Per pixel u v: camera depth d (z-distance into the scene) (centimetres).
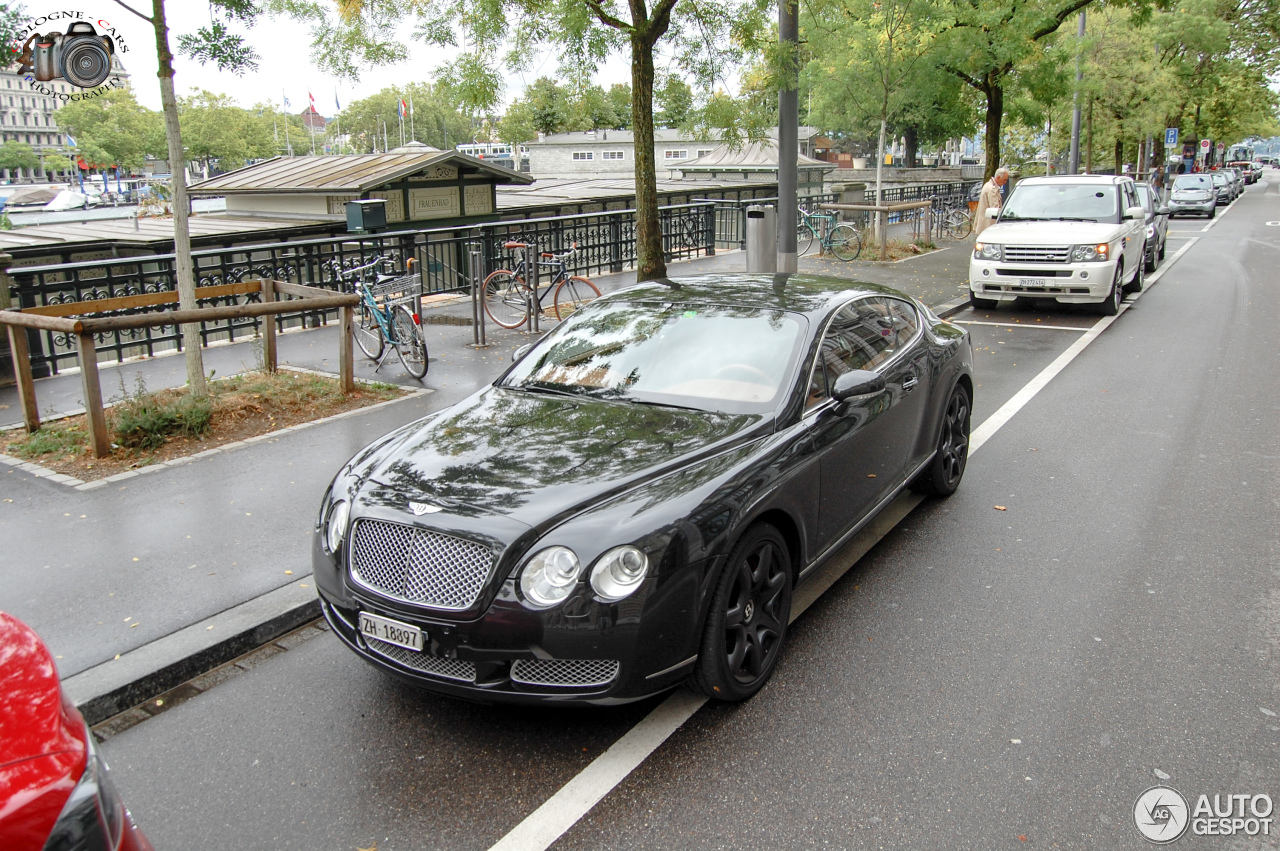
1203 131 5922
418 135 11594
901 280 1579
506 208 2006
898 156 6375
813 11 1287
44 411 784
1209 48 3775
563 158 6044
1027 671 393
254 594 458
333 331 1141
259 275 1135
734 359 450
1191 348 1065
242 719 372
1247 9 4453
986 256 1287
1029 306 1388
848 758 336
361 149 13000
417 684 346
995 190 1730
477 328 1062
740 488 362
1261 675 387
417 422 450
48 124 13762
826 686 384
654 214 1127
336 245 1498
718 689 358
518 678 330
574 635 322
